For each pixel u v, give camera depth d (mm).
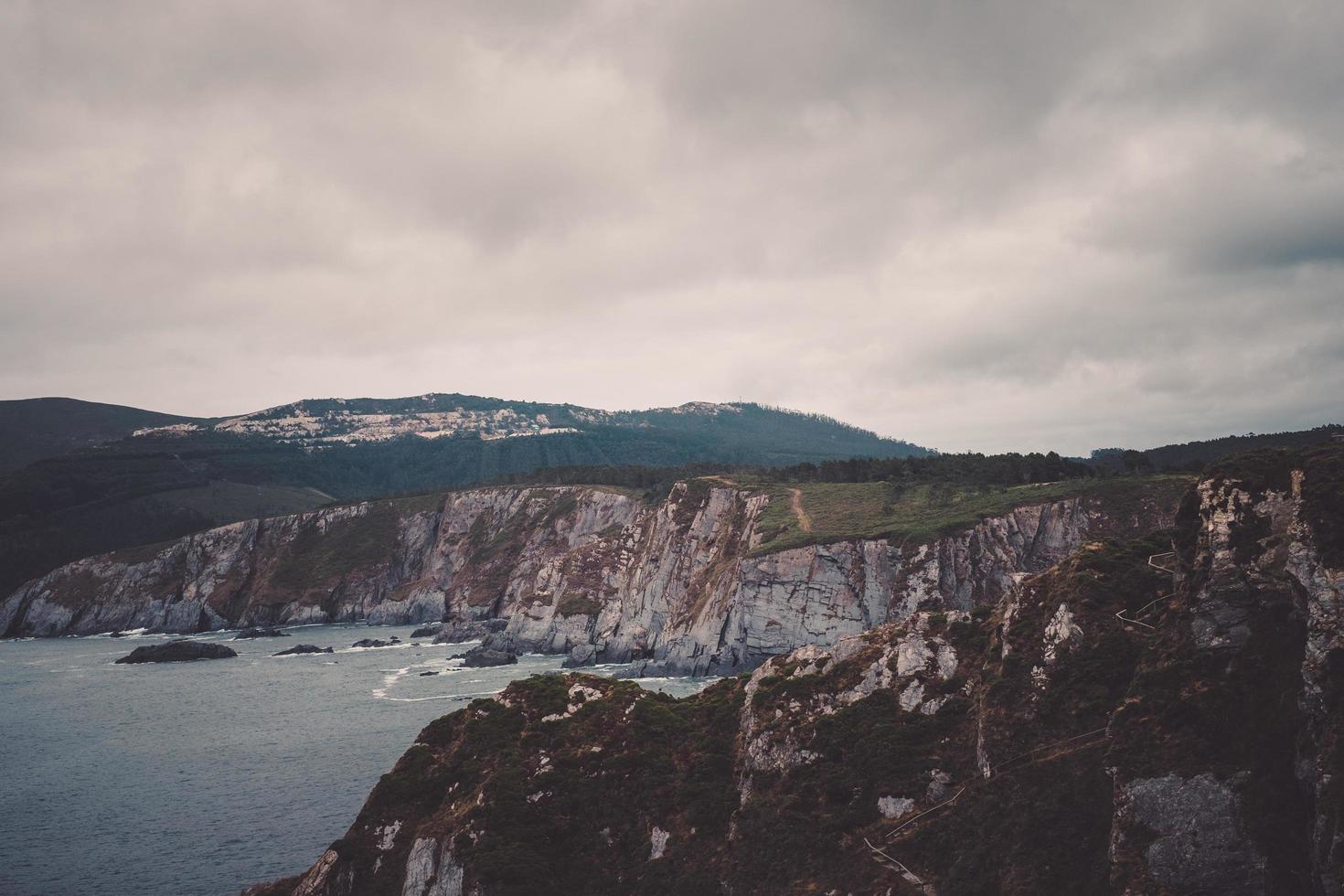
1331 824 37969
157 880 78000
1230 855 42938
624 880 61594
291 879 67750
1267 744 44469
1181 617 53344
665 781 68312
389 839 66938
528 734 73750
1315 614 43375
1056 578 64688
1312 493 46594
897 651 70125
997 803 53344
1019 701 57812
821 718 67250
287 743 124438
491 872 59750
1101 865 46875
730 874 59094
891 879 53281
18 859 83562
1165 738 47969
